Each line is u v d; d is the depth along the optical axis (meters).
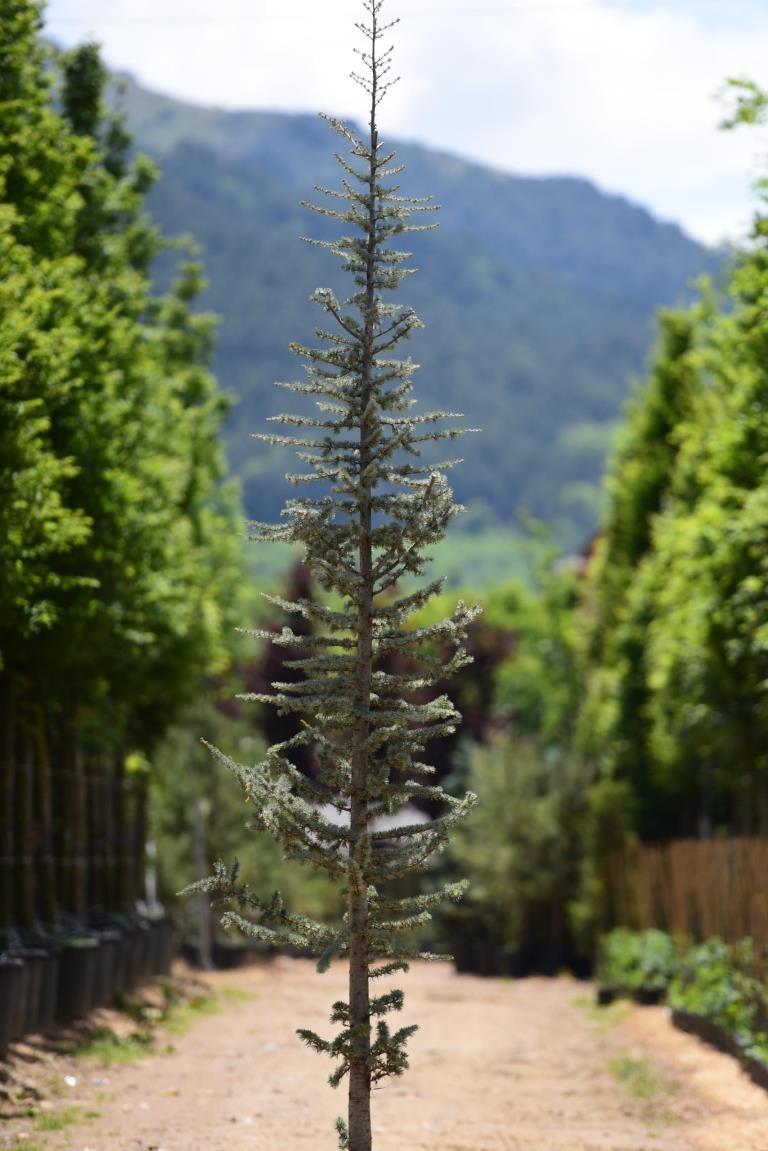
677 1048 18.59
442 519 8.41
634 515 40.84
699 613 22.62
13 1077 13.50
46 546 13.69
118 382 18.66
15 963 14.27
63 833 20.58
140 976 22.62
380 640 8.55
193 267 30.39
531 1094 15.14
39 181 16.11
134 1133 11.53
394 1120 12.92
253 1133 11.77
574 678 59.00
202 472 27.89
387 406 8.62
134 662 21.08
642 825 35.62
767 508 19.66
